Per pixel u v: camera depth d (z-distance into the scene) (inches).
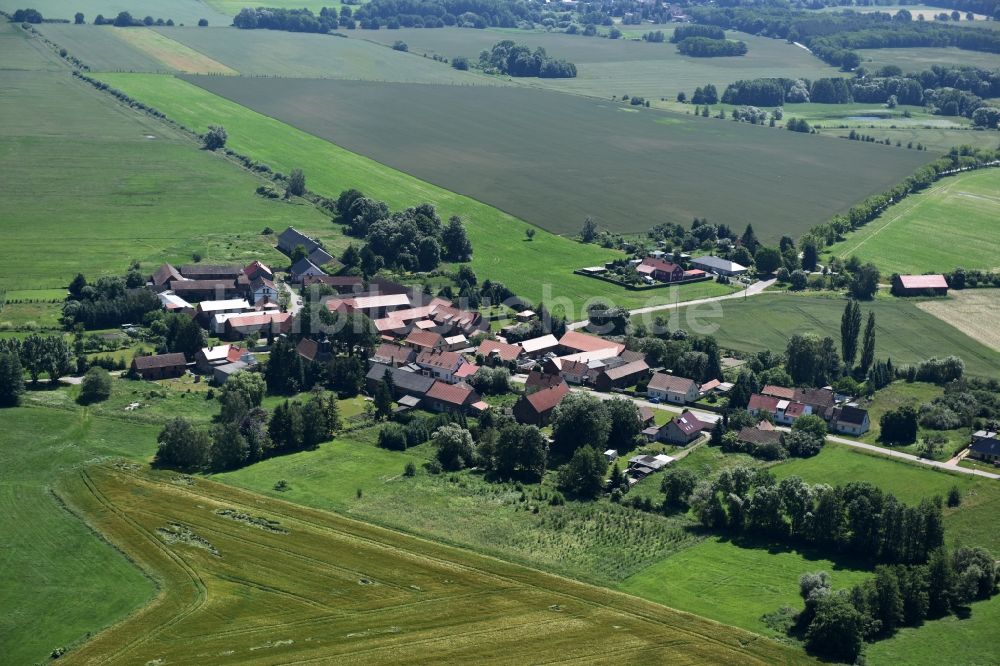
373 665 7450.8
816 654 7795.3
